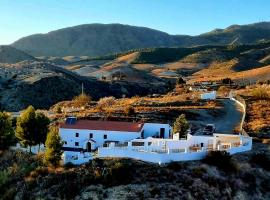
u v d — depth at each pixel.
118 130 88.12
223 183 68.94
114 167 67.44
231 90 192.25
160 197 63.31
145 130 92.38
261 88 174.00
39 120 88.69
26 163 79.75
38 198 66.69
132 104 137.38
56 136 75.00
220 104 138.62
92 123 91.38
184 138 86.81
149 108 124.00
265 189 72.00
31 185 70.12
